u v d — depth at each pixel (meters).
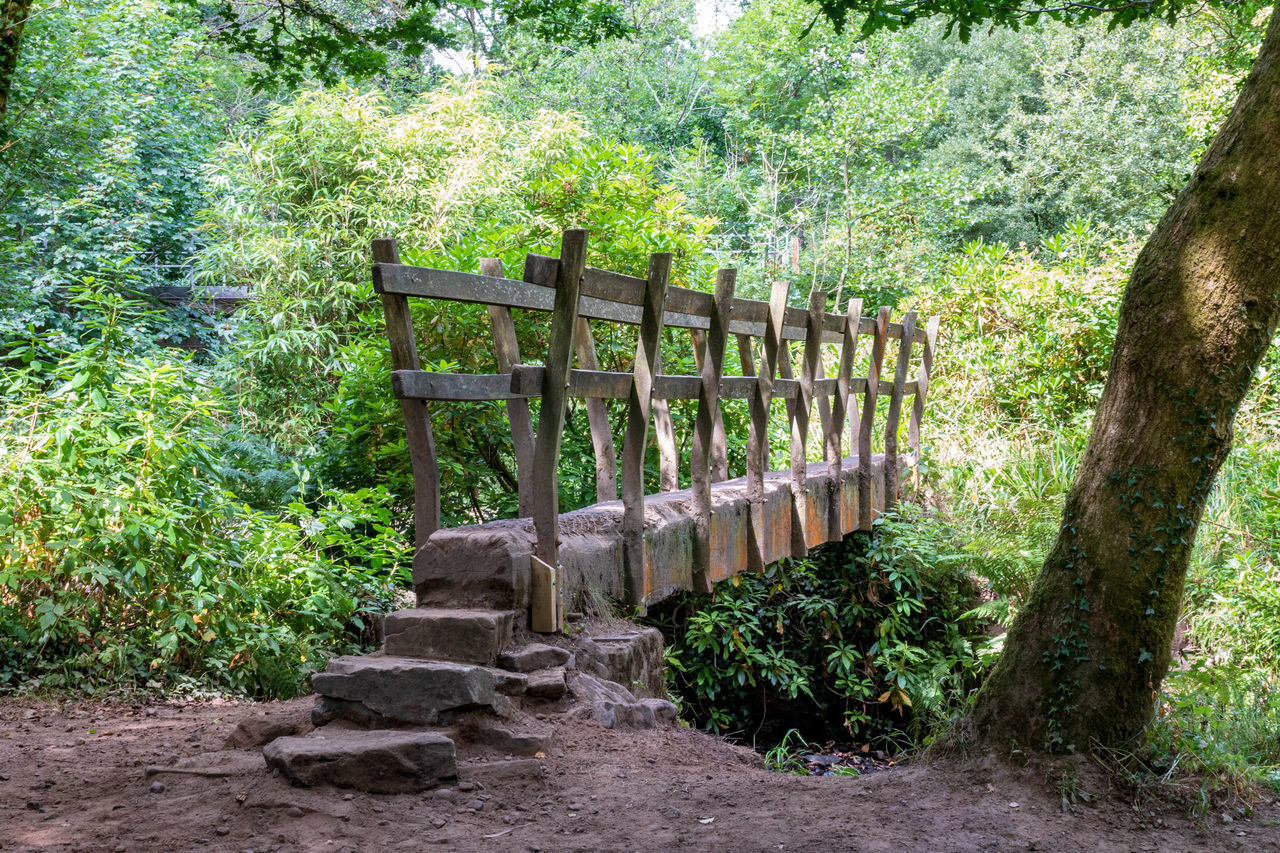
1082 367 12.38
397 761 3.30
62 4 12.58
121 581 5.32
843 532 8.15
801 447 7.19
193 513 5.75
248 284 12.29
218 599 5.59
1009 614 8.02
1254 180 3.53
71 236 14.20
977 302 13.04
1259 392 10.89
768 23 23.20
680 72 27.56
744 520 6.44
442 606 4.21
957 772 3.62
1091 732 3.53
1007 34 27.75
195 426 6.24
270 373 11.38
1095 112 23.48
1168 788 3.43
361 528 8.15
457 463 8.22
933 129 29.39
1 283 12.58
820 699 9.00
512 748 3.64
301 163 12.01
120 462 5.63
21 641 5.20
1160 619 3.58
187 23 17.45
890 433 9.38
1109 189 23.14
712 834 3.04
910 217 19.89
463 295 3.95
